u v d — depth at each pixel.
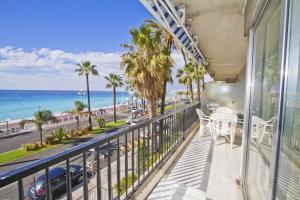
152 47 7.95
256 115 1.99
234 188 2.26
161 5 1.90
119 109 39.03
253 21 1.91
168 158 3.01
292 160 0.98
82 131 17.97
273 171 1.08
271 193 1.10
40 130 14.26
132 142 1.94
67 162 1.08
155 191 2.13
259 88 1.91
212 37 3.35
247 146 2.19
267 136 1.52
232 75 9.16
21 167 0.82
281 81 1.02
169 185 2.27
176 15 2.14
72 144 14.86
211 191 2.20
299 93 0.92
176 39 2.66
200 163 2.98
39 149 13.66
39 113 14.18
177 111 3.62
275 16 1.33
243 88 6.83
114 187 3.89
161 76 8.14
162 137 2.81
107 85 24.23
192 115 5.54
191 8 2.30
